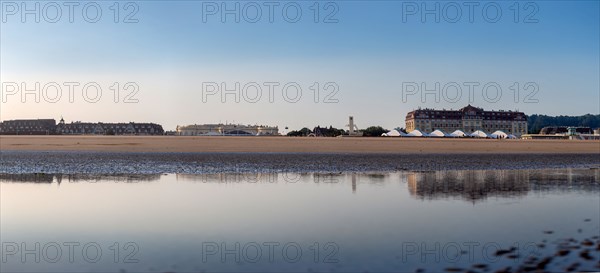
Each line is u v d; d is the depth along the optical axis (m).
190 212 13.86
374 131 143.25
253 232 11.03
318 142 75.06
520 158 44.03
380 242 9.80
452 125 171.62
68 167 31.58
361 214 13.31
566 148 65.12
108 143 70.00
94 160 38.44
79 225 12.02
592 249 8.95
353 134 143.75
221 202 15.77
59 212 13.94
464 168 31.77
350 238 10.23
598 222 11.70
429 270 7.75
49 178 24.41
